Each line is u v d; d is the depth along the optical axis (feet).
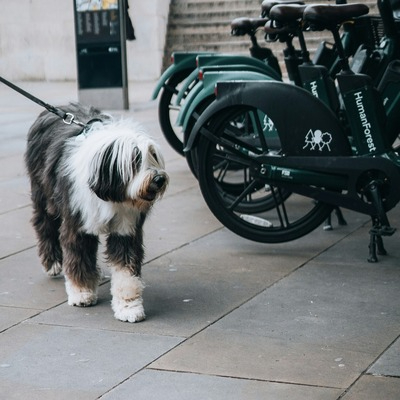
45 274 20.33
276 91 21.06
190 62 31.50
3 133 41.16
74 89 62.49
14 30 70.03
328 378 14.40
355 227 24.35
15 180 30.86
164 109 32.48
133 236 17.21
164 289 19.17
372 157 20.70
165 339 16.24
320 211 21.65
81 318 17.43
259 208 25.35
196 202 27.32
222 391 13.94
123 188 15.66
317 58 27.71
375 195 20.65
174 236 23.49
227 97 21.49
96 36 48.60
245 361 15.15
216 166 26.73
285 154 21.26
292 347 15.78
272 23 23.72
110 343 16.07
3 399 13.80
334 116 20.84
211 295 18.75
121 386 14.20
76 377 14.58
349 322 17.02
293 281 19.62
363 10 20.88
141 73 67.82
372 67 24.03
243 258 21.47
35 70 70.23
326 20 20.79
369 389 13.94
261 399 13.64
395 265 20.68
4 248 22.57
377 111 20.84
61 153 17.25
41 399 13.78
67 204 16.99
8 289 19.31
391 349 15.61
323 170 20.98
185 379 14.43
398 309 17.71
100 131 16.20
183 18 68.90
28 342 16.19
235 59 27.81
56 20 69.10
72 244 17.65
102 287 19.38
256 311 17.72
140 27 67.21
